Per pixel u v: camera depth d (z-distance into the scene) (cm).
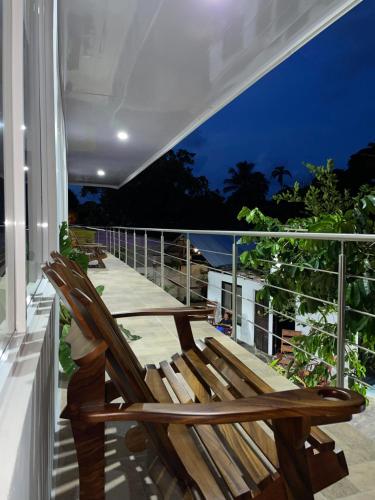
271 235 244
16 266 97
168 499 96
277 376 227
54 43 202
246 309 681
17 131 97
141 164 735
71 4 229
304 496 87
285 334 577
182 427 109
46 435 111
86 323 87
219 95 382
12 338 95
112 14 242
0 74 95
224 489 91
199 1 232
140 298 460
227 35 271
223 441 104
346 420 92
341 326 199
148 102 400
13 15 96
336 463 99
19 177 96
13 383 72
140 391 97
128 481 137
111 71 327
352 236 188
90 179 962
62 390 200
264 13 246
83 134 526
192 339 164
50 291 160
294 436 86
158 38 272
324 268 297
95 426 86
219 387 125
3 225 96
